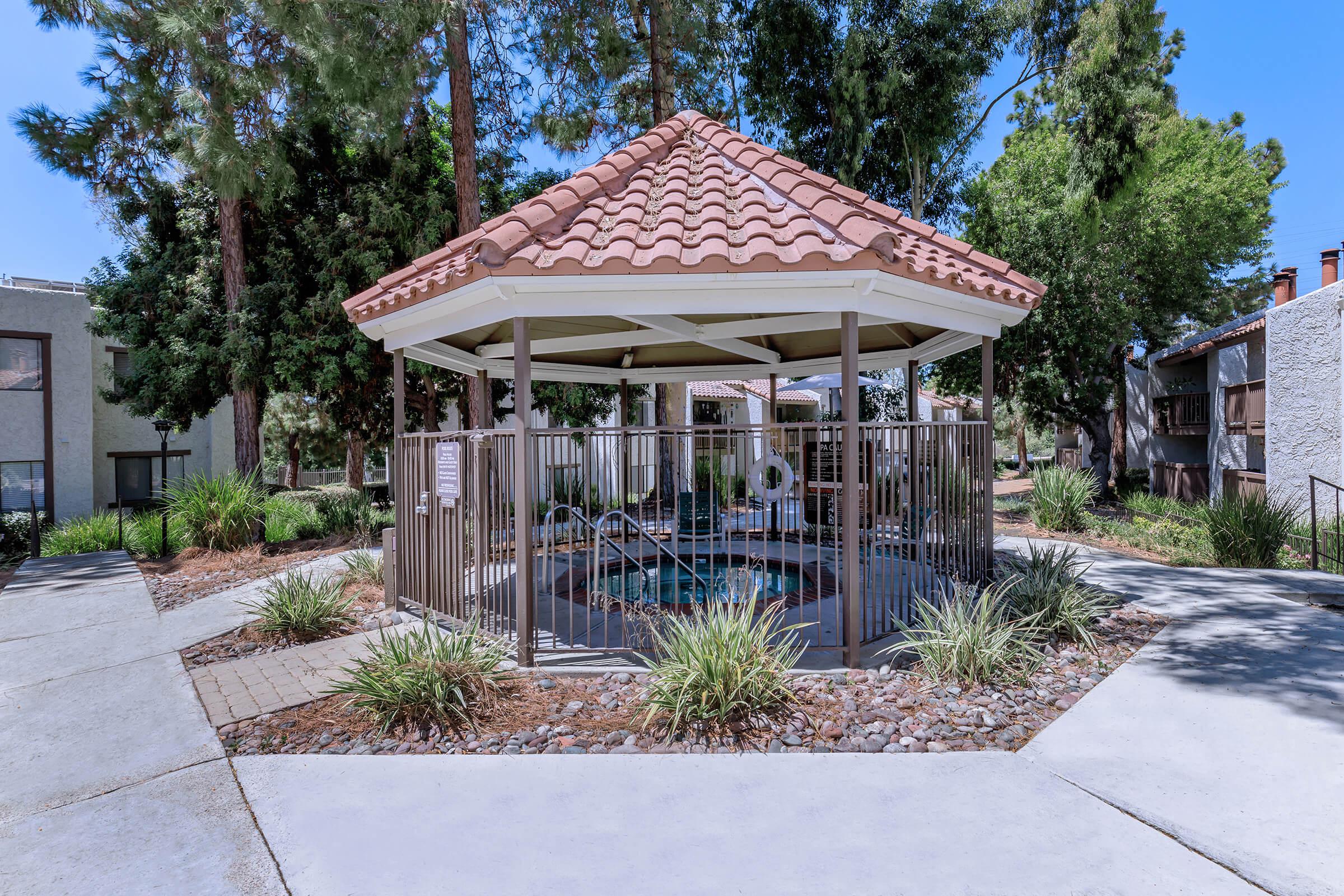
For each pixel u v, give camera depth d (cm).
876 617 577
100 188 1266
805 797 312
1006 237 1819
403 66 1047
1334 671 457
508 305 483
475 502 509
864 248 428
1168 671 462
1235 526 882
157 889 253
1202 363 2023
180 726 409
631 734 381
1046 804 300
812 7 1530
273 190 1227
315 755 367
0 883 259
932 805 302
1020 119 2064
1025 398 2036
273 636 588
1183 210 1891
